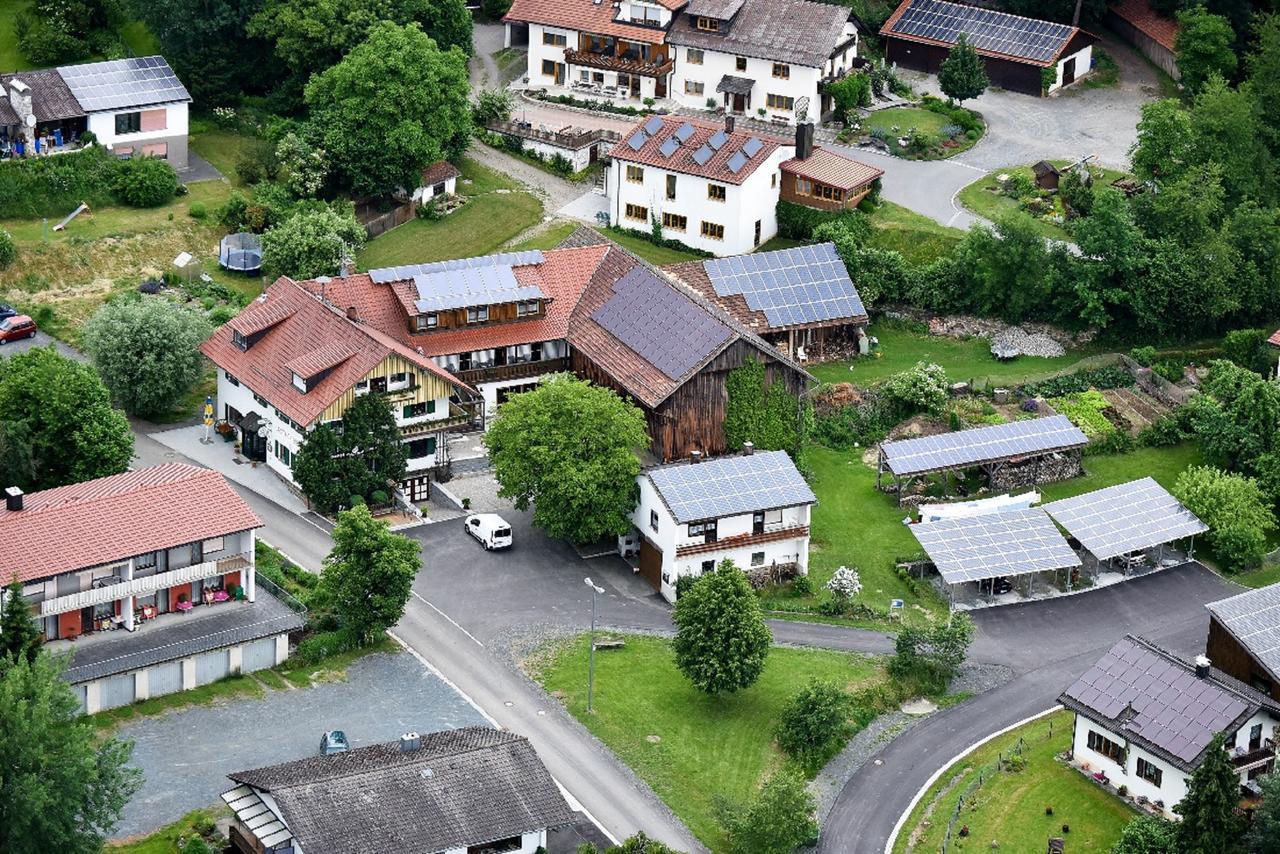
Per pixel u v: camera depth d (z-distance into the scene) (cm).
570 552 14600
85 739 10944
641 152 17825
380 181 18125
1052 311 17350
